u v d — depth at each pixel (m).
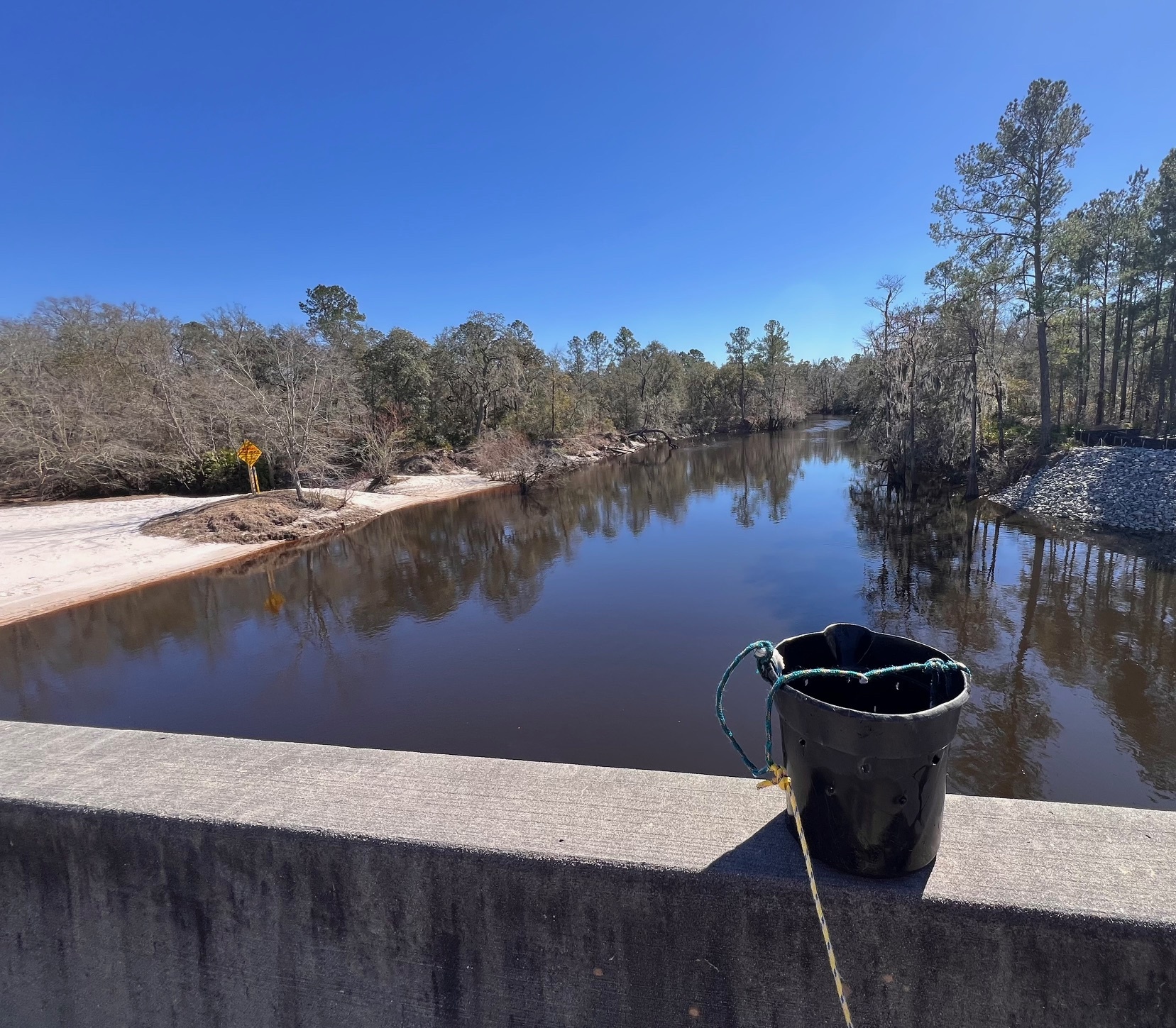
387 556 17.03
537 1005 1.39
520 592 13.73
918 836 1.23
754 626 11.16
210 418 25.83
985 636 10.41
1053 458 21.95
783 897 1.27
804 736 1.25
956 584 13.18
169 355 30.69
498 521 21.94
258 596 13.59
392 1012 1.46
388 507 24.52
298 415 23.08
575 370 58.97
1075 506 18.27
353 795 1.59
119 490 24.02
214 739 1.90
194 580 14.58
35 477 22.89
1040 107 19.80
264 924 1.51
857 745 1.17
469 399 39.16
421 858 1.41
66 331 31.94
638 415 54.91
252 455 21.12
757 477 31.77
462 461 35.00
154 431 25.23
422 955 1.44
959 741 7.38
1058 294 21.11
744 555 16.23
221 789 1.64
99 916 1.59
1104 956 1.17
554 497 27.34
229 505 19.31
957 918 1.21
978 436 24.56
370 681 9.36
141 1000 1.58
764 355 63.53
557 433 42.06
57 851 1.60
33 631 11.51
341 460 29.44
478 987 1.41
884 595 12.62
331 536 19.59
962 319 22.03
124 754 1.83
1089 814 1.41
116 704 8.74
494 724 7.96
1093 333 37.16
